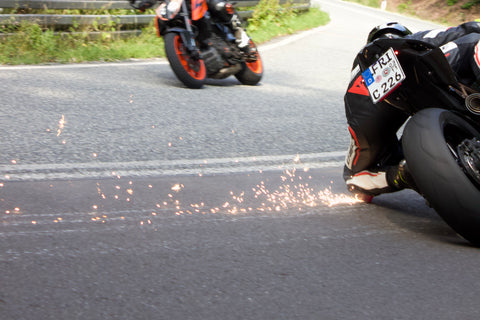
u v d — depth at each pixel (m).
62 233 3.66
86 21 12.76
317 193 4.92
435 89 3.75
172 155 5.79
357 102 4.23
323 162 5.98
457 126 3.77
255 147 6.31
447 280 3.22
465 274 3.31
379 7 54.22
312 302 2.88
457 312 2.85
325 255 3.51
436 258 3.54
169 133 6.60
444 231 4.09
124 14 14.20
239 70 9.90
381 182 4.34
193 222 3.99
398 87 3.87
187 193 4.68
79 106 7.59
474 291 3.10
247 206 4.43
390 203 4.78
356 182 4.58
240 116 7.73
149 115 7.38
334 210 4.46
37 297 2.79
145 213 4.14
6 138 5.99
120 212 4.13
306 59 13.93
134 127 6.75
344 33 20.72
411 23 33.59
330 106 8.86
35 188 4.59
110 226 3.83
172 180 5.02
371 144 4.31
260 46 15.64
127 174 5.11
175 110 7.77
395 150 4.45
